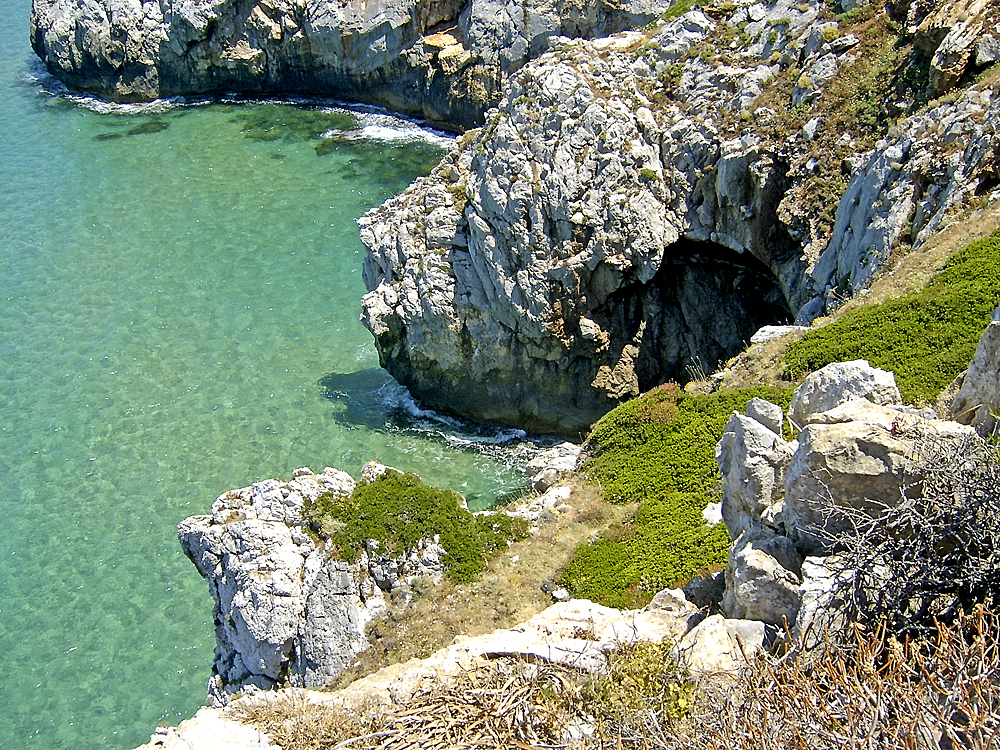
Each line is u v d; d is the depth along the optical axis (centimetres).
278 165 6644
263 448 4209
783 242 4191
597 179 4225
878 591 1259
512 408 4456
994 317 1772
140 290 5325
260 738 1477
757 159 4112
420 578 2650
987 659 1088
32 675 3200
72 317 5122
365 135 7094
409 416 4459
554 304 4250
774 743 1020
